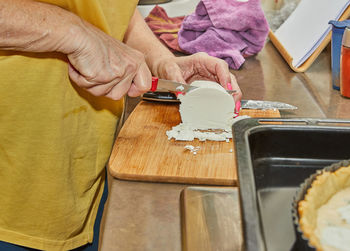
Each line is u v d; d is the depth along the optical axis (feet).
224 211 2.10
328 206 1.92
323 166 2.35
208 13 4.99
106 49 2.59
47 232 3.25
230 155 2.87
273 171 2.32
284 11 6.16
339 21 3.89
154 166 2.72
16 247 3.29
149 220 2.22
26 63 2.64
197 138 3.09
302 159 2.39
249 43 5.03
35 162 2.99
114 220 2.22
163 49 3.88
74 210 3.26
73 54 2.49
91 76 2.57
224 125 3.29
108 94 2.82
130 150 2.92
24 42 2.37
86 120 3.09
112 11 2.90
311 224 1.68
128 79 2.79
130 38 3.92
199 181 2.60
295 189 2.19
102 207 3.72
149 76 2.91
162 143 3.03
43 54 2.63
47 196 3.10
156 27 5.72
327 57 4.89
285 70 4.69
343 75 3.81
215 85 3.26
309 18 5.00
